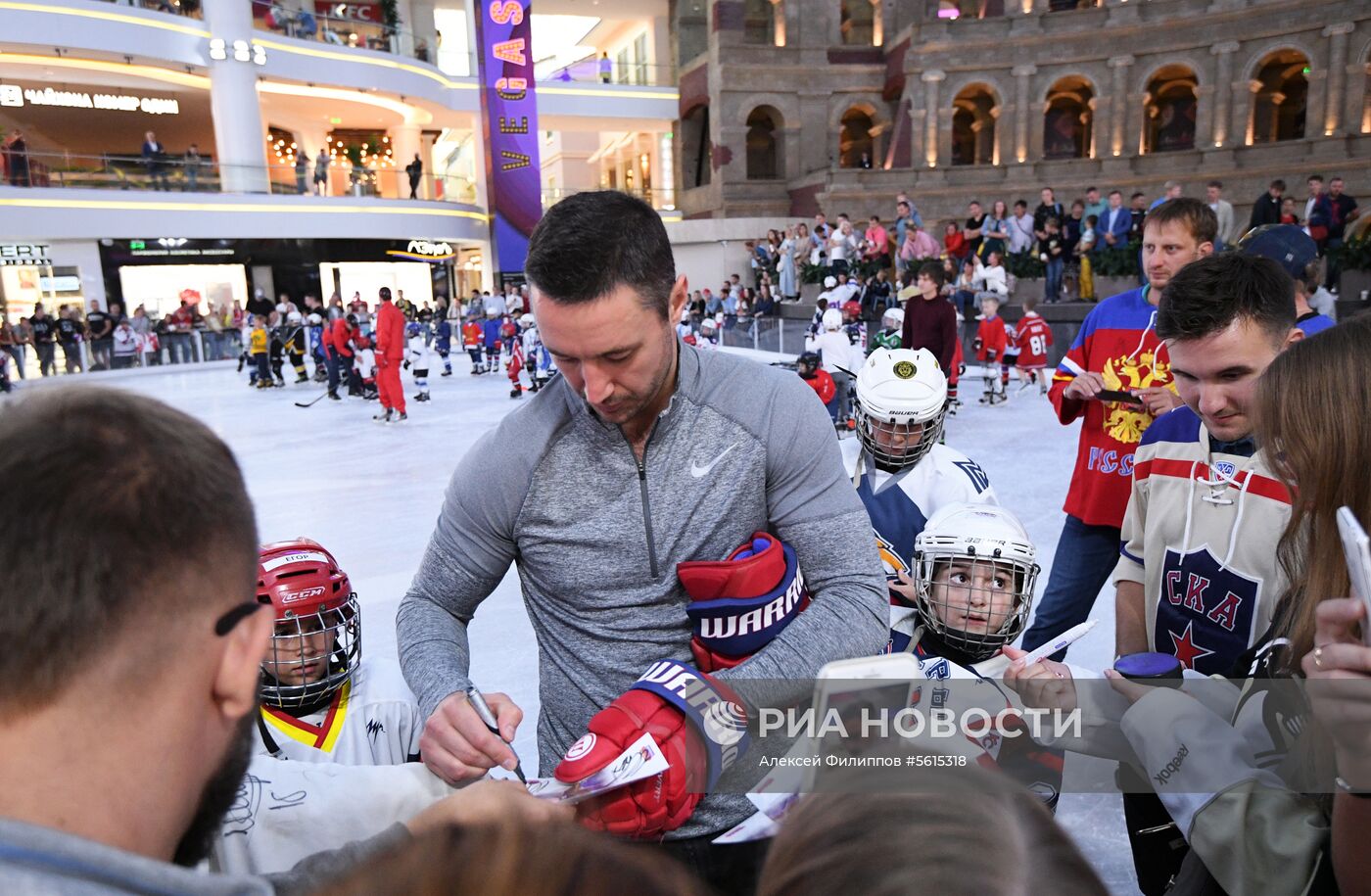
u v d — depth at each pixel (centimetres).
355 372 1216
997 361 891
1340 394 75
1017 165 2227
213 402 1212
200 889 38
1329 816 78
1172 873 118
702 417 109
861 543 112
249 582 47
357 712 153
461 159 3947
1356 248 1113
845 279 1488
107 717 40
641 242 95
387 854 28
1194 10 2106
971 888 27
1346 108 1972
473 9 2480
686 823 107
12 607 38
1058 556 238
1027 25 2256
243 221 2034
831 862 30
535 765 235
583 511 110
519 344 1210
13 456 40
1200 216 208
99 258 1917
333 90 2245
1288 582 110
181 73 2031
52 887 35
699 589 105
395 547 449
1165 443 149
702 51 2767
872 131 2678
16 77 2020
